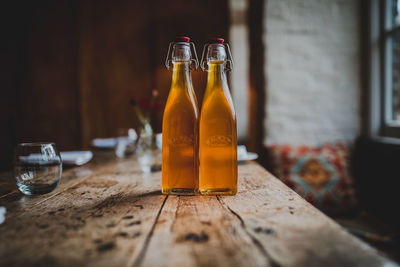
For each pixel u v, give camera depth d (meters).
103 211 0.54
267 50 1.82
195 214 0.52
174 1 2.81
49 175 0.65
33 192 0.65
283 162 1.60
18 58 2.84
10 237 0.44
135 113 2.92
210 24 2.78
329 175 1.56
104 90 2.89
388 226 1.30
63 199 0.62
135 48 2.87
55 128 2.89
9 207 0.57
